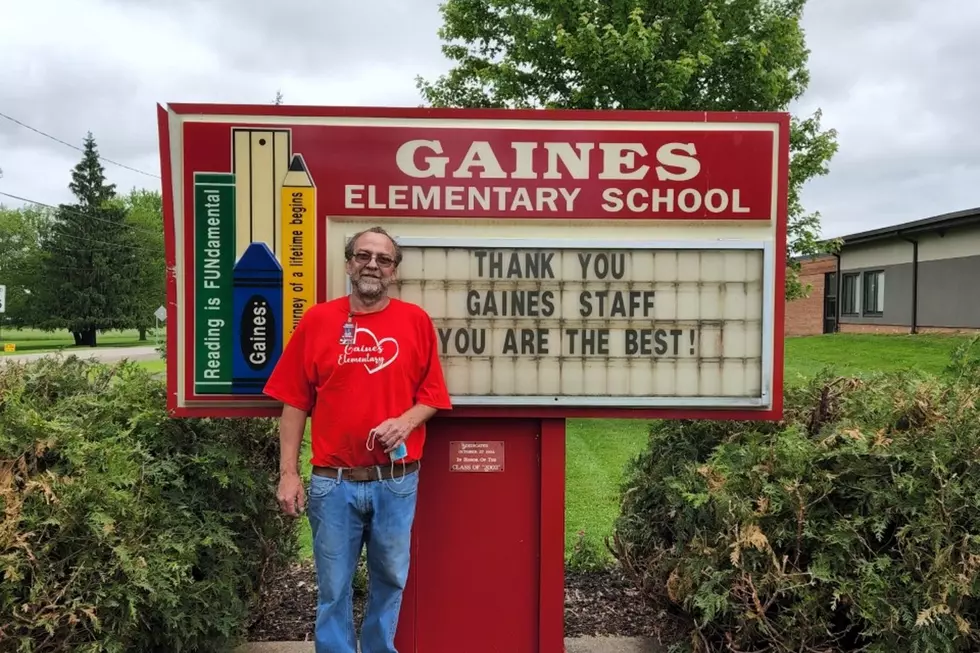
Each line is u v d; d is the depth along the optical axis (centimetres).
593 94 855
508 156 321
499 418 325
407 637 324
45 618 238
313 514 280
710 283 320
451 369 318
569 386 319
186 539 287
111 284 4609
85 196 4766
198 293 317
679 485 326
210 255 317
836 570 279
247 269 318
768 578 281
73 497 253
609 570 448
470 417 322
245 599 344
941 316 1883
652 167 322
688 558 308
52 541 247
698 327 321
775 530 289
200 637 303
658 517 373
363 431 273
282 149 318
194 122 316
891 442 297
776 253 322
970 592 258
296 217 318
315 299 320
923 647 260
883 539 285
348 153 319
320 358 276
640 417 323
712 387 321
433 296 317
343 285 321
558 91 927
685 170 322
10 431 271
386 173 320
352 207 320
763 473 304
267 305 319
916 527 271
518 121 321
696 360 321
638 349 320
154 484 293
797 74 953
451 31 1004
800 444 306
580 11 855
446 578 325
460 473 325
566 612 390
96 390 349
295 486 282
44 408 312
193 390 316
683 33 841
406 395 279
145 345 4303
